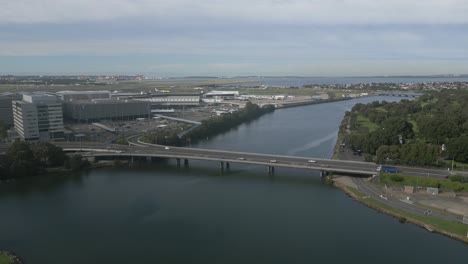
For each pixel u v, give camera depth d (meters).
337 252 197.50
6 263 186.12
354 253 196.00
